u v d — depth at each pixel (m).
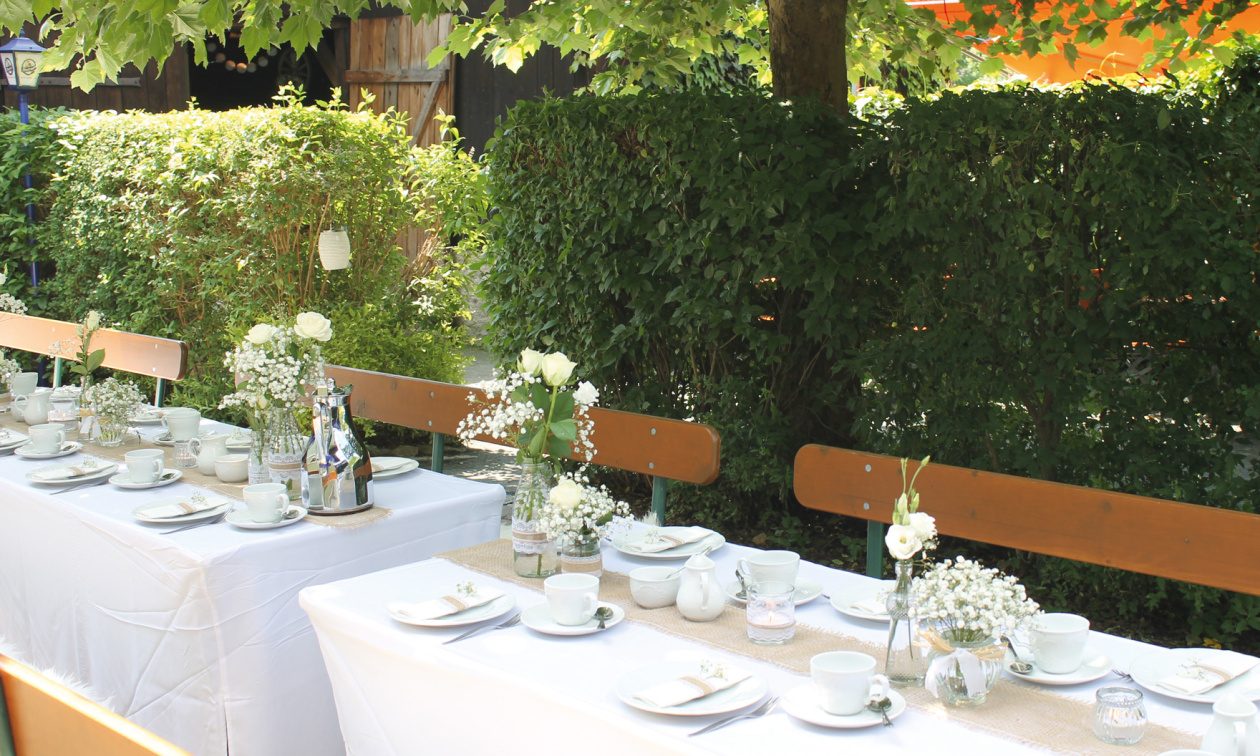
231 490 2.81
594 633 1.87
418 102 10.22
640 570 2.16
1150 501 2.37
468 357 7.18
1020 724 1.50
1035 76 6.23
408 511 2.60
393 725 1.91
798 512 4.59
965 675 1.55
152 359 4.75
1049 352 3.46
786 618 1.82
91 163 7.14
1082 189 3.36
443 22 10.02
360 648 1.93
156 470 2.87
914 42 5.53
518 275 4.85
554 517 2.08
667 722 1.50
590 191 4.41
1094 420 3.52
